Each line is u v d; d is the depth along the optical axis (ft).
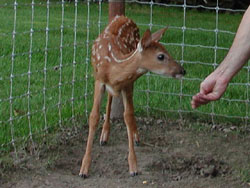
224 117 20.44
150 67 15.19
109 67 15.70
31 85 22.54
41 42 30.40
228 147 18.31
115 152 17.78
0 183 15.15
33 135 17.87
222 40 35.12
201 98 10.02
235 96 22.34
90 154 16.06
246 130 19.66
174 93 20.99
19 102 20.25
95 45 16.72
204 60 28.30
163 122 20.35
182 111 20.35
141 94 22.17
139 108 21.15
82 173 15.84
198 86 23.25
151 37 15.07
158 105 21.34
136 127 18.22
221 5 53.83
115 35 17.02
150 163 16.88
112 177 16.01
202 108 21.03
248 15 9.59
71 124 19.44
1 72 23.88
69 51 28.48
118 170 16.43
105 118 18.39
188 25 42.37
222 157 17.52
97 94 16.21
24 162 16.33
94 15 44.78
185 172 16.42
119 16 18.45
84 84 23.02
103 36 16.74
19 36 32.01
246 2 53.98
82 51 28.50
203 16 49.55
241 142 18.75
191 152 17.89
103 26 35.14
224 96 22.08
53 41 30.94
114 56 15.76
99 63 16.03
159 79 23.73
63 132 18.79
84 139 18.60
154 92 20.86
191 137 19.10
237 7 54.08
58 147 17.69
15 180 15.37
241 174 16.22
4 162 16.10
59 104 19.04
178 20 45.37
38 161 16.53
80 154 17.46
